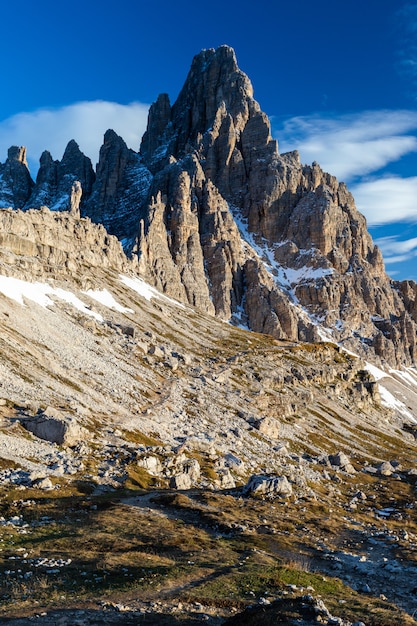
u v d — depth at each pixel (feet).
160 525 167.32
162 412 372.99
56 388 317.22
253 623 87.92
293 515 230.27
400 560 178.19
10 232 566.36
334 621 90.43
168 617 89.86
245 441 390.01
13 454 218.38
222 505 218.79
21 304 444.96
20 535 139.23
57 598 95.50
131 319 621.72
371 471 453.58
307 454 449.48
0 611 87.45
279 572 129.70
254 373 595.88
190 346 634.84
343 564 162.81
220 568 127.54
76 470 225.15
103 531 150.20
